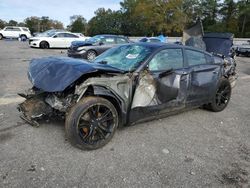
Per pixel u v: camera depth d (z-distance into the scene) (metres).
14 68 10.73
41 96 4.20
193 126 4.95
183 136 4.46
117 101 3.89
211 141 4.33
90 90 3.78
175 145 4.10
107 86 3.75
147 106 4.23
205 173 3.37
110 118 3.90
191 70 4.91
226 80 5.88
